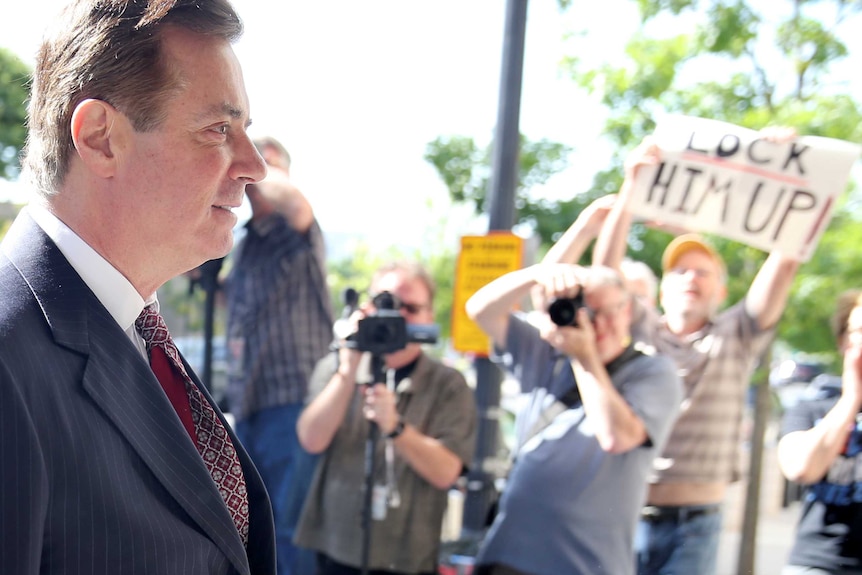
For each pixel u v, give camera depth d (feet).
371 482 10.03
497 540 9.50
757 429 15.71
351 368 10.53
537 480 9.35
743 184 10.78
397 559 10.41
